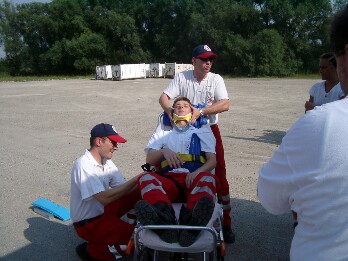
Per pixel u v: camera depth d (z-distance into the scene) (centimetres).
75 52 4862
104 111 1461
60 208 527
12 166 743
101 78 3456
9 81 3622
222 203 433
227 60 4162
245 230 471
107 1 5319
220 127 1105
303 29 4262
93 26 5203
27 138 995
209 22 4419
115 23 5003
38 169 722
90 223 384
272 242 441
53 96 2008
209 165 392
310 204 139
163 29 4975
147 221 290
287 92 2153
